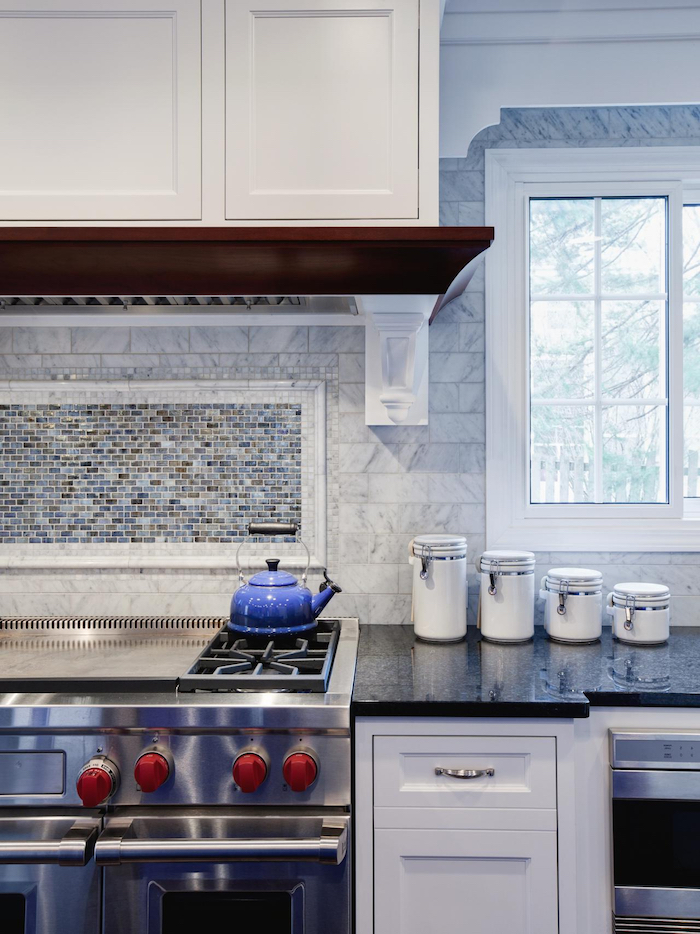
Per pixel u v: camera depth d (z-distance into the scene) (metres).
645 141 1.95
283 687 1.30
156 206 1.50
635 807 1.32
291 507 1.94
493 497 1.94
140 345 1.93
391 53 1.50
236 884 1.25
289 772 1.21
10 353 1.93
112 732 1.25
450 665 1.53
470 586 1.94
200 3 1.50
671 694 1.33
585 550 1.93
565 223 2.01
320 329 1.93
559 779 1.29
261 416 1.93
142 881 1.25
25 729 1.25
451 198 1.96
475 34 1.86
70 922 1.25
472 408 1.95
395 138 1.50
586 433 2.01
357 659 1.59
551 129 1.96
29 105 1.51
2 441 1.93
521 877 1.30
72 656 1.61
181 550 1.93
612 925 1.33
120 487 1.93
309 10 1.50
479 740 1.30
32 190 1.51
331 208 1.50
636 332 2.01
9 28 1.51
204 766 1.25
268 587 1.58
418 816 1.29
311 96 1.50
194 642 1.75
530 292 2.01
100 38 1.51
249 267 1.53
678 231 1.97
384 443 1.94
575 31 1.86
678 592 1.94
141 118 1.51
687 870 1.32
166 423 1.93
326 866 1.25
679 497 1.96
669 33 1.86
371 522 1.94
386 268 1.52
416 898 1.30
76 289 1.63
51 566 1.92
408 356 1.73
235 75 1.50
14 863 1.18
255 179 1.50
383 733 1.30
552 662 1.56
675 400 1.97
